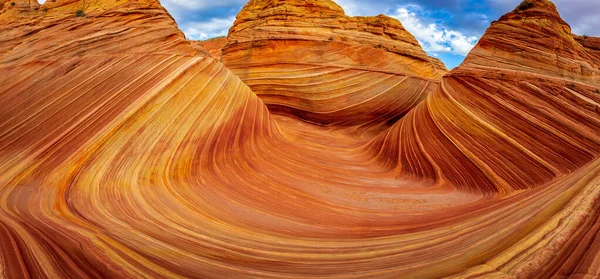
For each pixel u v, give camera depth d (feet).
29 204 19.15
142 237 17.29
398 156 43.83
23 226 15.93
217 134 33.06
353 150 52.11
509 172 31.24
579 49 42.80
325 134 61.93
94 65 29.48
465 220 21.13
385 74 73.26
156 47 33.76
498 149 33.50
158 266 14.55
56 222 17.19
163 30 35.50
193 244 17.58
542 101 34.71
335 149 50.14
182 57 34.86
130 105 28.02
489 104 37.50
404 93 73.77
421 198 29.94
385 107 72.49
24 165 22.74
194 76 34.24
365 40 76.59
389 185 34.73
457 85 42.88
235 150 34.42
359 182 34.94
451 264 14.60
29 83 27.27
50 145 24.22
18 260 12.76
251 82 71.41
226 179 29.73
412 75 76.28
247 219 22.59
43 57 28.78
